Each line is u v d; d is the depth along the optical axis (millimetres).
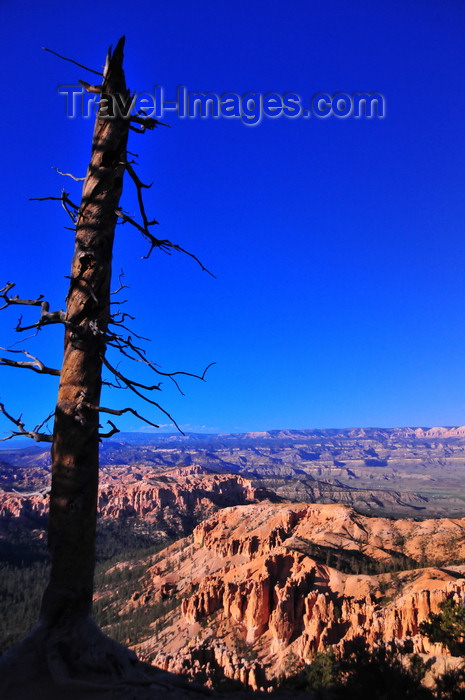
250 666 51500
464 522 146875
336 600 80375
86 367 7859
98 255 8219
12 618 135375
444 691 11320
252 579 93688
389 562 124375
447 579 80312
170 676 7430
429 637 21312
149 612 125375
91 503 7594
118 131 8547
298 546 132500
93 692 6402
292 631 74562
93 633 7262
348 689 11008
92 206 8359
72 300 8109
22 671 6590
